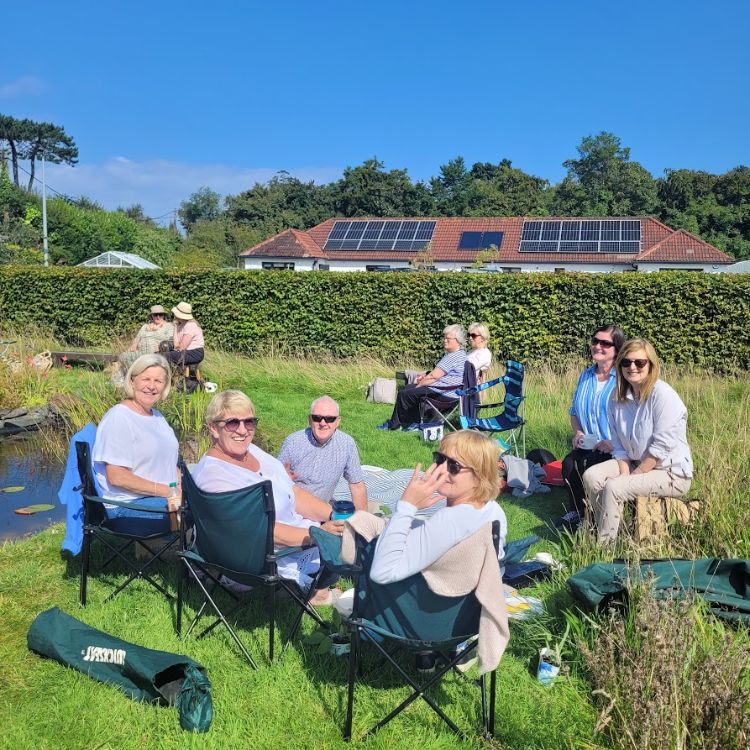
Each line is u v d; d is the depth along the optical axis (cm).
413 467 711
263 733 293
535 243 3825
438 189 6862
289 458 466
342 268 4038
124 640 353
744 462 572
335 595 405
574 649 344
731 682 274
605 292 1302
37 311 1681
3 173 5153
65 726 293
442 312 1395
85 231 5294
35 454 773
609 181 6775
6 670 332
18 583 426
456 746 287
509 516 572
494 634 277
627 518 479
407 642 284
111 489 412
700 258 3547
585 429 560
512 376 742
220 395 383
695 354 1264
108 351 1446
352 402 1048
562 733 290
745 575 362
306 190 6812
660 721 263
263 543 333
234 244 6234
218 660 346
